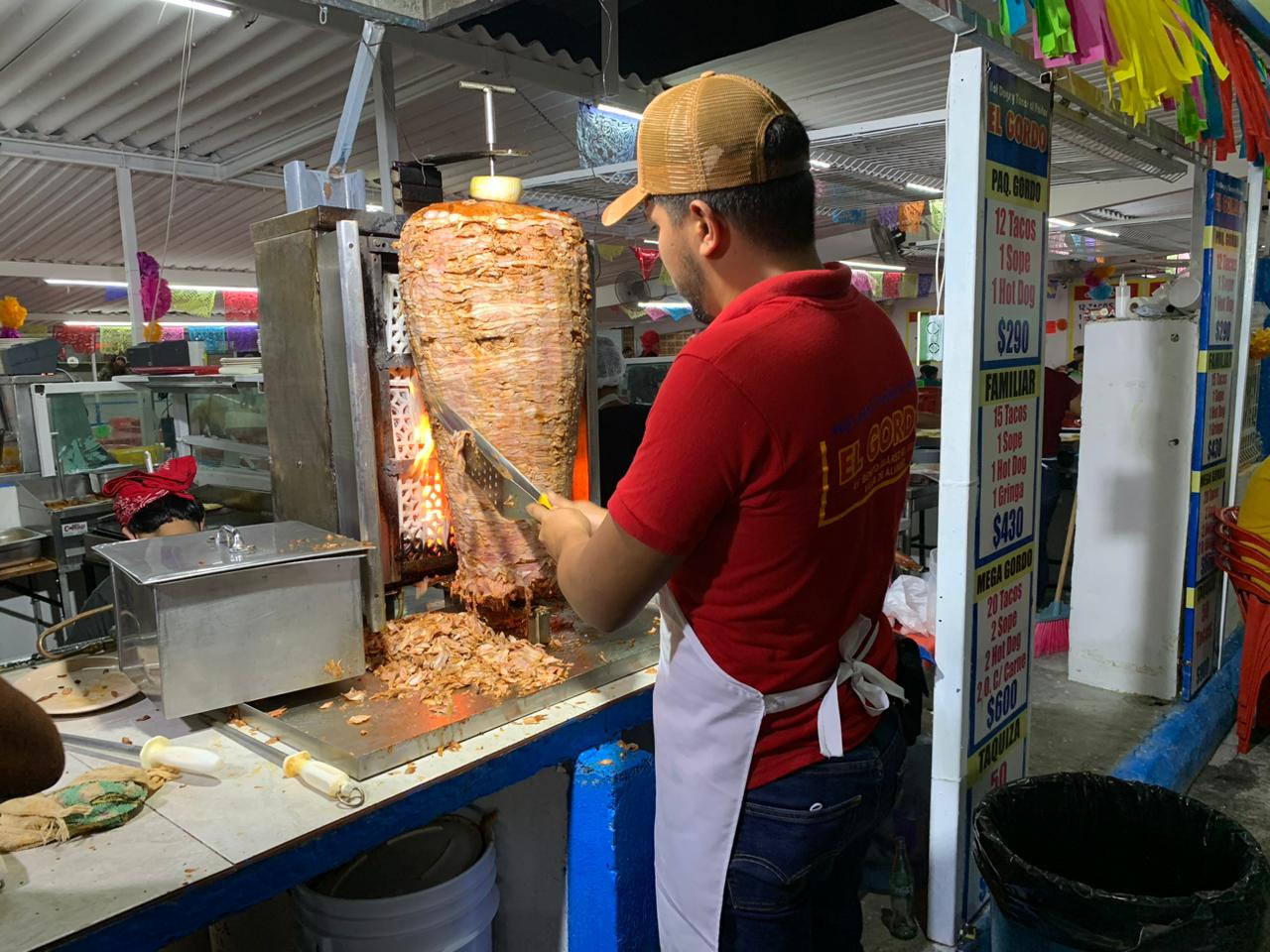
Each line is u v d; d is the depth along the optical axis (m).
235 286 10.11
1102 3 1.54
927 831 2.20
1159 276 13.02
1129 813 1.58
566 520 1.25
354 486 1.64
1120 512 3.12
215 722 1.49
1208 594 3.18
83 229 7.50
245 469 3.14
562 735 1.49
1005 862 1.37
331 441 1.67
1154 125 2.48
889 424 1.14
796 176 1.06
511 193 1.63
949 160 1.67
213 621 1.35
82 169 5.87
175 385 3.31
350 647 1.49
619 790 1.51
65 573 3.77
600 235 5.41
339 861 1.21
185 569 1.34
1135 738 2.83
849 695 1.18
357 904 1.43
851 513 1.09
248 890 1.12
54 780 0.98
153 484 2.62
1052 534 4.99
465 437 1.54
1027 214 1.86
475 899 1.54
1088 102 2.10
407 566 1.76
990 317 1.74
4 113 4.86
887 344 1.16
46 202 6.60
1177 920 1.22
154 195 6.70
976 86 1.62
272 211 7.61
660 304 8.65
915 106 5.75
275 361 1.76
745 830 1.15
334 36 4.10
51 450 4.08
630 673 1.68
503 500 1.58
